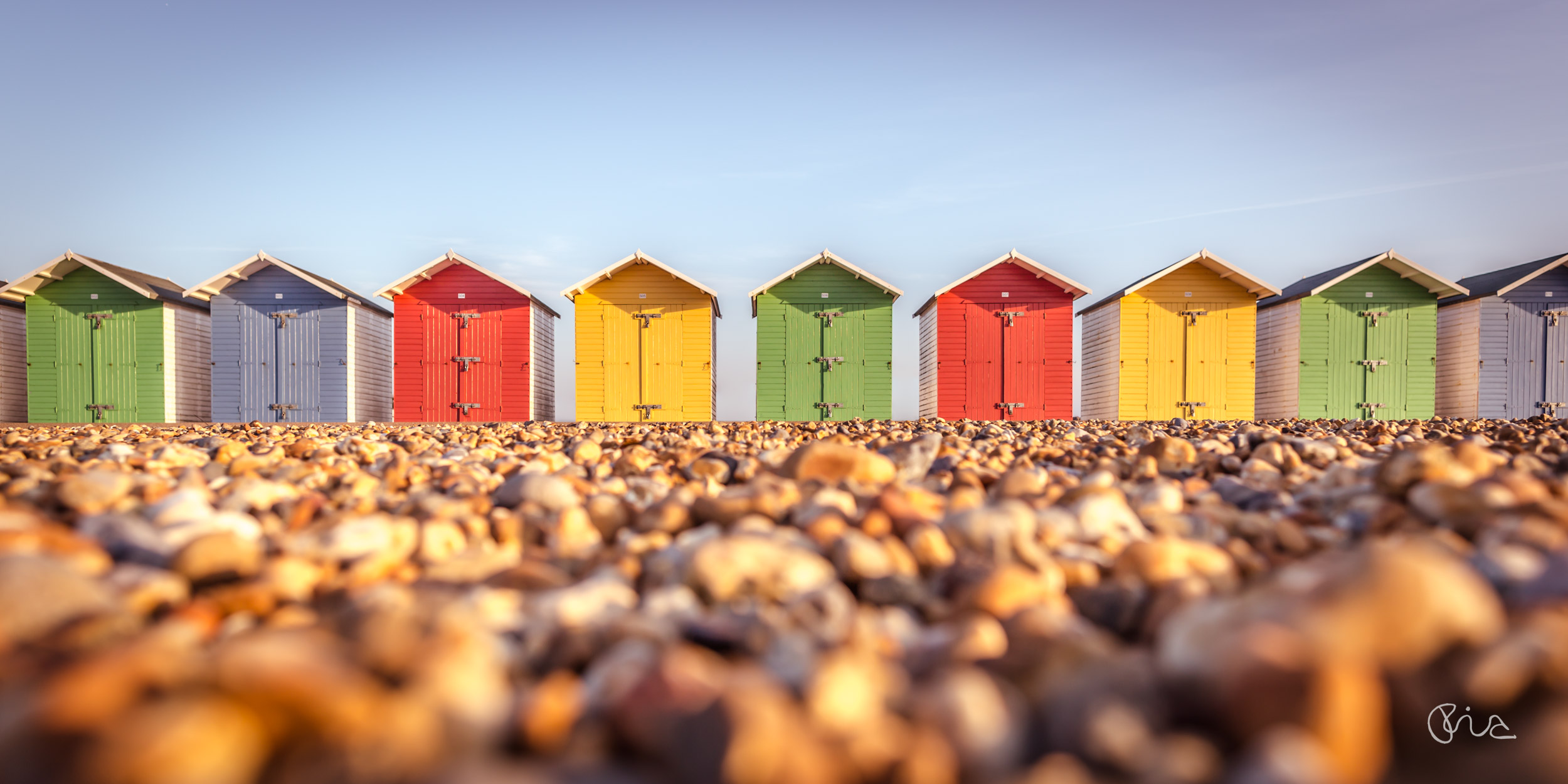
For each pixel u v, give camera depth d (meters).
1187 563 2.14
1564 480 3.79
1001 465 5.16
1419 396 20.33
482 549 2.58
